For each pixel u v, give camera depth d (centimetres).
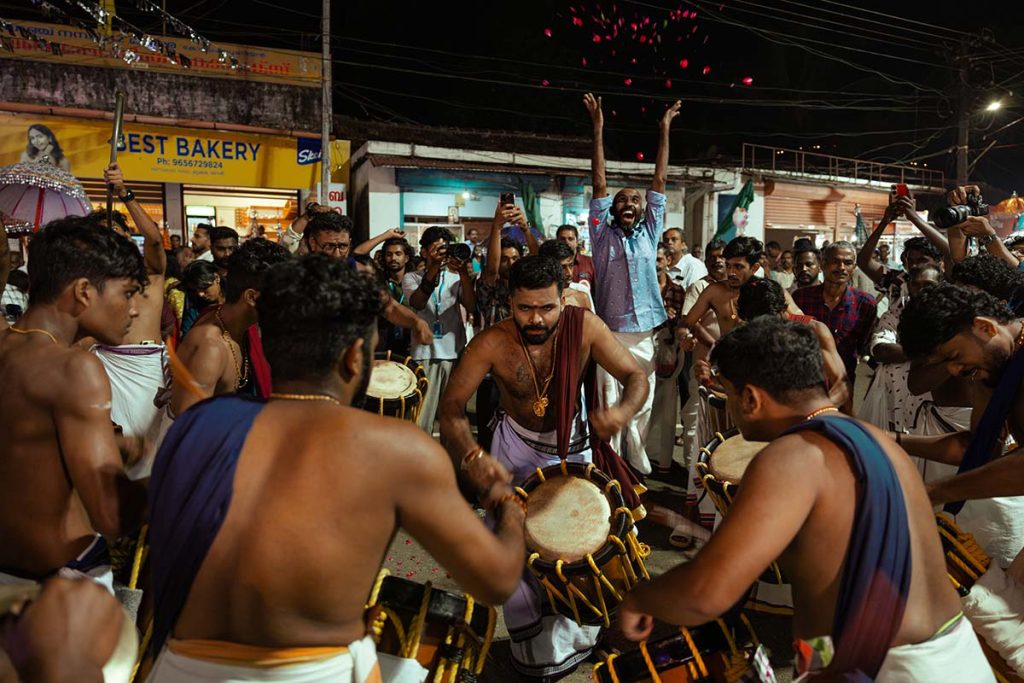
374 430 145
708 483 319
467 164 1595
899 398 390
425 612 202
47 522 196
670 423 585
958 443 266
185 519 139
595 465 315
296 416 147
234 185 1511
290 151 1538
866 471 158
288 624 140
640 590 173
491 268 590
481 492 195
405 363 479
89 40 1368
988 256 346
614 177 1755
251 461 142
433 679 207
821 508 158
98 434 189
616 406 300
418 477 146
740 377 184
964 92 1817
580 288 577
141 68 1416
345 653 147
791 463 160
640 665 210
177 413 278
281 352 153
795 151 2162
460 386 318
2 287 283
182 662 141
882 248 1091
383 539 146
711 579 155
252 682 139
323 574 139
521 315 304
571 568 266
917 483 168
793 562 165
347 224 429
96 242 205
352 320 154
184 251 877
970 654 168
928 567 166
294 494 139
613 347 320
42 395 187
